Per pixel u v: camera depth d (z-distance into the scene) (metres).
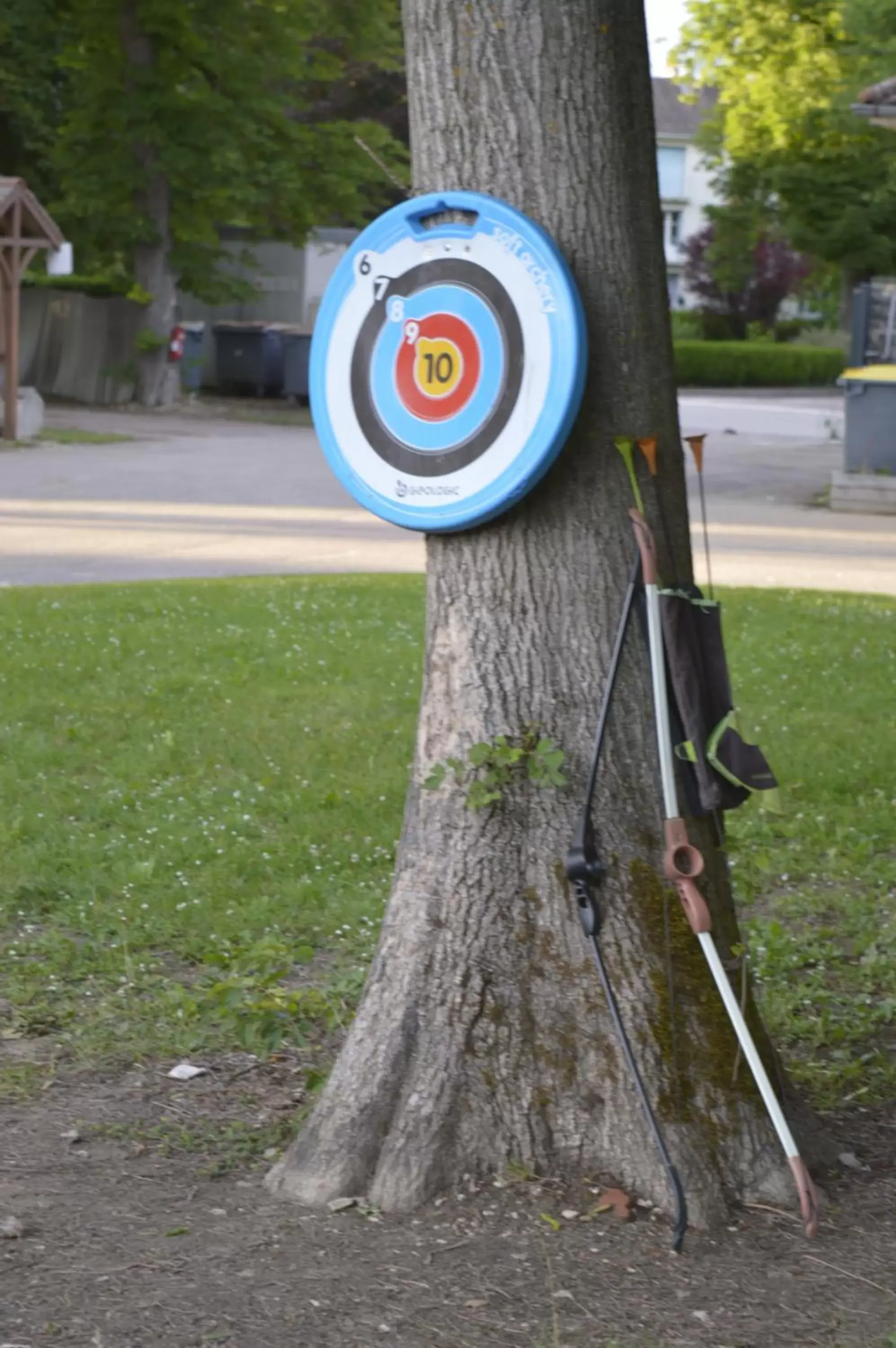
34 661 9.96
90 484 20.97
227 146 30.25
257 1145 4.14
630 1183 3.71
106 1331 3.21
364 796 7.30
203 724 8.56
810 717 8.92
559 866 3.78
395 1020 3.86
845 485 19.55
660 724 3.68
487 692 3.82
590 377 3.71
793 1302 3.37
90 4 29.34
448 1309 3.31
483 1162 3.76
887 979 5.46
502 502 3.64
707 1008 3.79
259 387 36.59
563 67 3.65
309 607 12.15
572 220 3.67
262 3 30.19
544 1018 3.78
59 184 34.03
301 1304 3.33
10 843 6.62
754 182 39.97
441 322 3.67
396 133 46.91
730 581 14.13
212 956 4.65
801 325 60.44
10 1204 3.79
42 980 5.34
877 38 20.47
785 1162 3.79
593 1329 3.25
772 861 6.62
